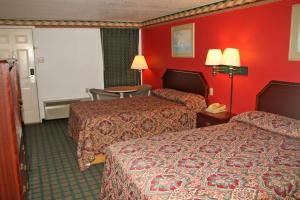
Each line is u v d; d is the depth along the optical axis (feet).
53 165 11.80
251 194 5.23
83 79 20.42
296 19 9.18
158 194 5.29
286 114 9.76
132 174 6.21
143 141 8.28
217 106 12.52
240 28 11.55
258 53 10.84
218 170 6.20
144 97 16.11
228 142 8.11
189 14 14.38
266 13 10.31
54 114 19.38
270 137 8.51
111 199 7.20
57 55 19.30
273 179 5.77
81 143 11.18
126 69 21.11
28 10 14.11
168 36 17.06
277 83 10.02
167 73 17.40
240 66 11.73
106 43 20.13
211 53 11.92
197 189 5.37
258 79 10.96
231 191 5.30
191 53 14.88
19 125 8.05
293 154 7.14
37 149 13.76
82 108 13.34
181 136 8.75
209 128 9.63
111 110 12.62
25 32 17.97
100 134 11.32
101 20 19.11
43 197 9.17
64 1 11.76
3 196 5.85
